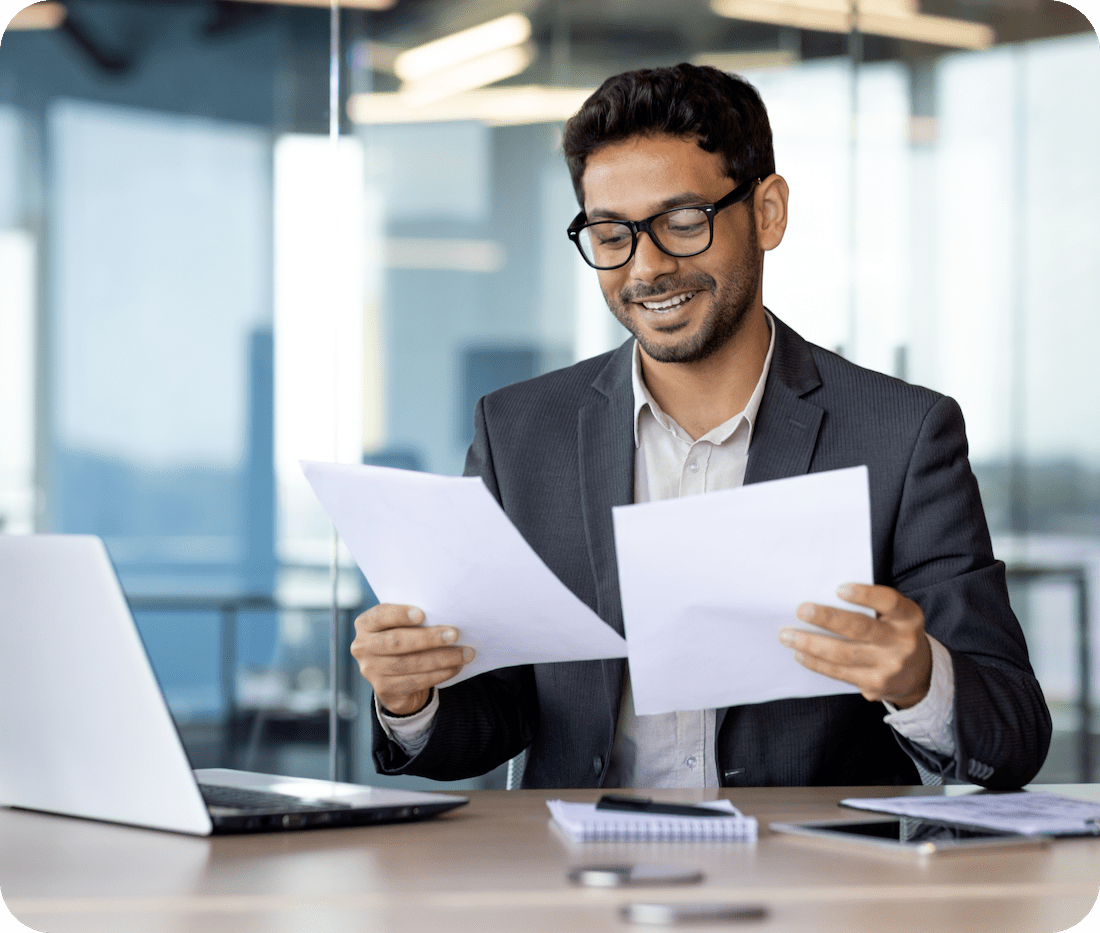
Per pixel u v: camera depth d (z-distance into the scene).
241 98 4.26
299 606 4.18
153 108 4.38
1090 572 3.44
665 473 1.51
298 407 4.13
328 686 4.12
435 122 3.75
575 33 3.64
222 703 4.14
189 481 4.30
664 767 1.43
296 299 4.12
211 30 4.30
